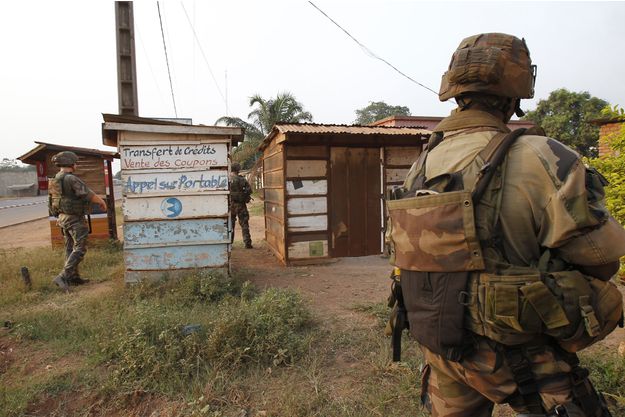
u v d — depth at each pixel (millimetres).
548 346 1298
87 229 6207
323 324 4352
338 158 7676
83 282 6242
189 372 3316
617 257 1221
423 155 1613
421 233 1392
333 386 3143
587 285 1245
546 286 1212
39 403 3057
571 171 1208
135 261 5637
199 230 5723
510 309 1219
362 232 7891
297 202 7496
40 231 14438
